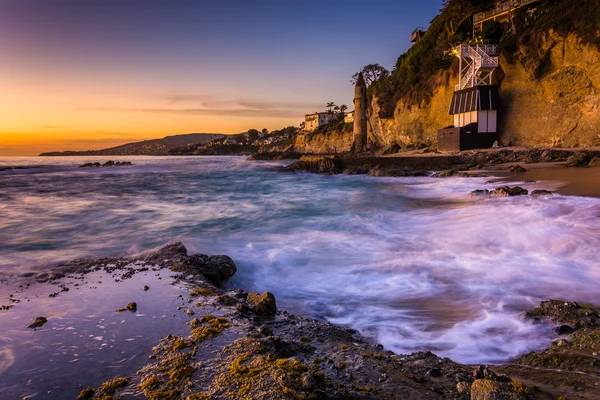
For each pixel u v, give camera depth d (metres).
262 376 3.85
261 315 6.46
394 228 14.73
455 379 4.20
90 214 18.83
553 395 3.85
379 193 27.09
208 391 3.67
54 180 45.28
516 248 10.98
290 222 16.25
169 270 8.59
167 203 23.36
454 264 9.88
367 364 4.54
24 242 12.66
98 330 5.32
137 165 84.94
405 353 5.60
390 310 7.36
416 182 32.69
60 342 4.94
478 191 20.64
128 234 14.02
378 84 72.81
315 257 10.98
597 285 8.09
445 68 53.81
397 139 64.19
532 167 30.47
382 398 3.72
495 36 49.66
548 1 42.50
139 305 6.36
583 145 36.62
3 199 25.94
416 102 57.38
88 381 4.02
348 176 42.53
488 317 6.80
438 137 47.50
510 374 4.64
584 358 4.80
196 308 6.23
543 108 39.91
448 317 6.92
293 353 4.84
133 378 4.03
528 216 14.26
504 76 43.72
